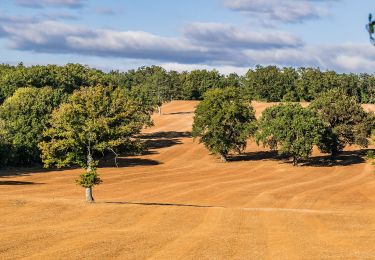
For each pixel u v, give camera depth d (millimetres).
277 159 129250
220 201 78438
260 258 34719
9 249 36312
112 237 40906
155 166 121375
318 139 112625
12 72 158500
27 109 112688
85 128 58906
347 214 54625
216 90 127375
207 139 126938
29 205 56781
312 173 109562
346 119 121375
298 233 44125
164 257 34906
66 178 98500
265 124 118750
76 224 47531
